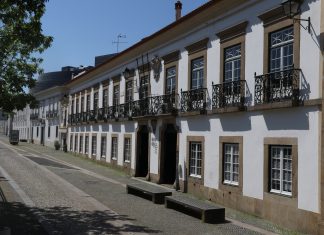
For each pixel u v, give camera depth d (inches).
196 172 700.7
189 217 508.1
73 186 753.6
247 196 557.6
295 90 476.4
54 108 2070.6
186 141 729.6
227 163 616.4
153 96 863.1
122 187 770.8
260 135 538.6
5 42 543.2
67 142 1739.7
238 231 446.0
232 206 589.3
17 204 551.2
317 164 446.3
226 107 599.8
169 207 567.8
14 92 589.0
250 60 567.2
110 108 1157.7
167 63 820.0
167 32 796.6
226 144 619.8
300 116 473.1
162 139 833.5
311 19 464.8
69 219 473.4
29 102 596.4
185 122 736.3
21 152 1652.3
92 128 1353.3
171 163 840.3
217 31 649.0
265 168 524.7
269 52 533.3
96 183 815.1
